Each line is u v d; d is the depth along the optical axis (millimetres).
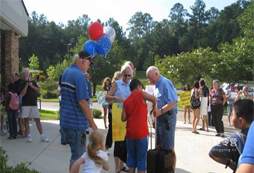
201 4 114562
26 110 6809
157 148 4074
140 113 4074
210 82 25484
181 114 16438
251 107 2594
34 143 6871
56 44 106375
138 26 130125
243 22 28672
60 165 5234
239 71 23375
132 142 4180
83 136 3795
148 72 4602
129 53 104312
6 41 9781
